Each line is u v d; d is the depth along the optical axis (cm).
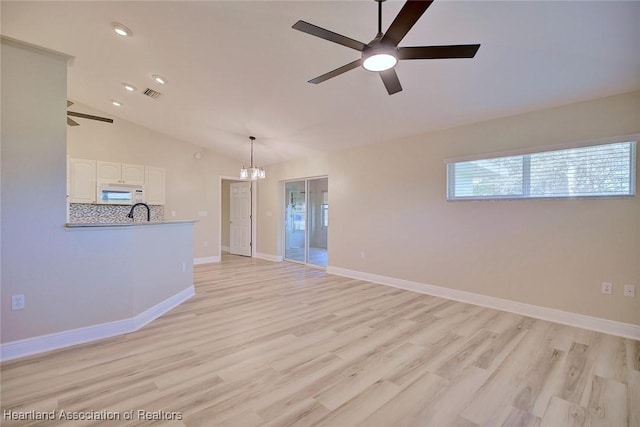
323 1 236
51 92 255
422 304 387
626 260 290
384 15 242
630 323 288
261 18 267
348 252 555
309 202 662
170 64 366
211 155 706
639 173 284
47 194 253
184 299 401
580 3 204
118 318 289
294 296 421
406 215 466
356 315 345
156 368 226
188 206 672
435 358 244
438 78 313
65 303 261
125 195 570
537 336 288
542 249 338
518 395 197
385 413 178
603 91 293
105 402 184
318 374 220
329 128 480
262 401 188
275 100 417
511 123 360
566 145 318
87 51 357
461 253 404
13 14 288
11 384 202
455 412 180
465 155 400
